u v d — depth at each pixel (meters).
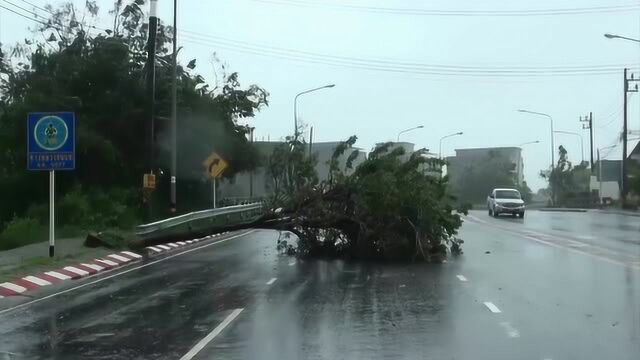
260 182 62.59
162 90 36.38
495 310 11.52
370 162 20.14
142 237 22.23
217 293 13.69
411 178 19.72
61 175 33.06
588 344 9.02
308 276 16.12
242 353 8.70
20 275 15.58
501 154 98.31
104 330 10.27
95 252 19.73
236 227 21.44
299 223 20.56
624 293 13.16
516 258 19.70
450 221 20.14
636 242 24.95
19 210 32.31
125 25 37.62
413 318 10.90
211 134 37.75
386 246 19.62
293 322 10.67
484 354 8.55
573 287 13.98
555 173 78.81
